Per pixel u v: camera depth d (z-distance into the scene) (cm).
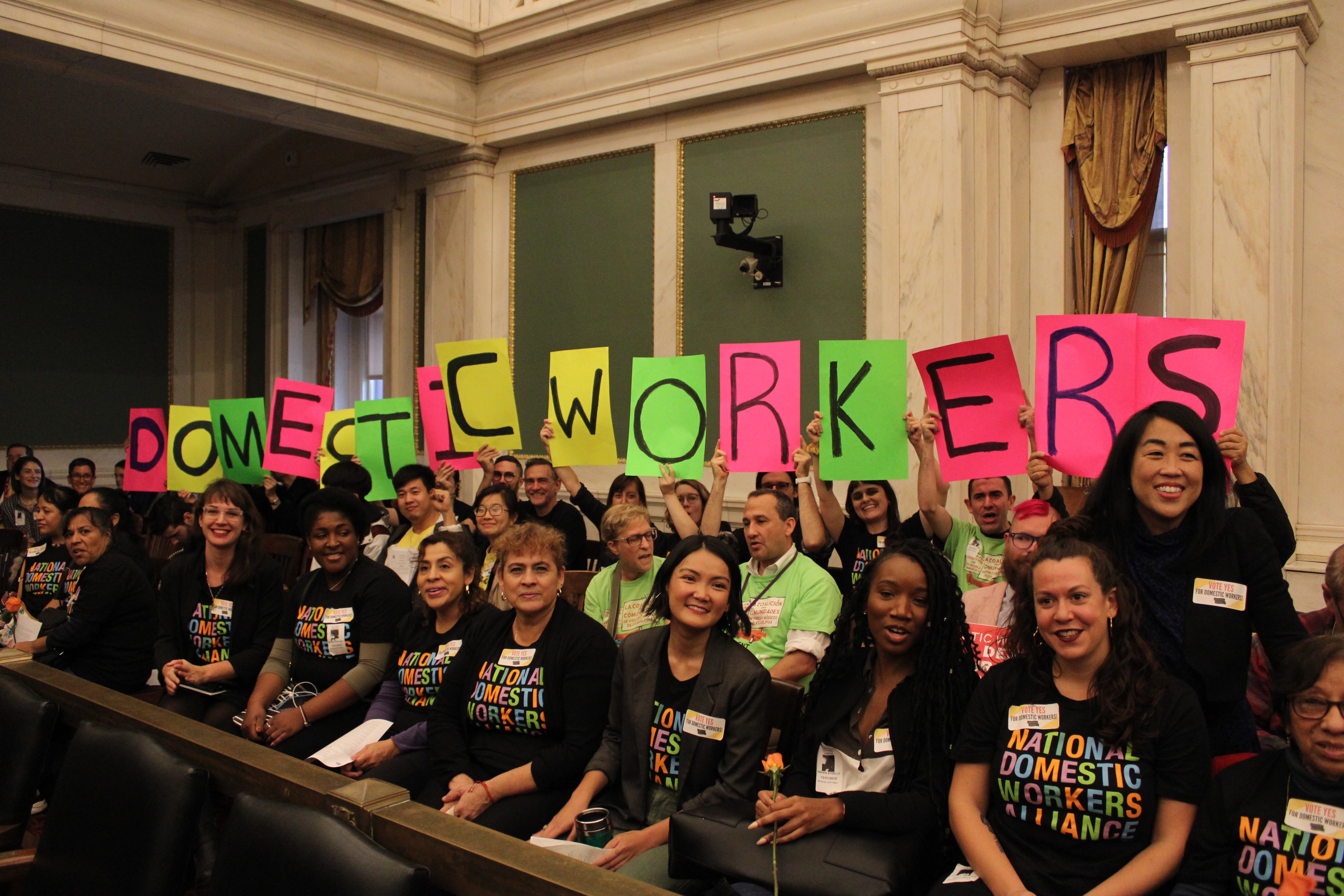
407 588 375
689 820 213
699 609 253
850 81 577
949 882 204
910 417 362
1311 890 171
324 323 952
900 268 542
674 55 629
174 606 399
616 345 690
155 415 577
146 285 999
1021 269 547
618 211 688
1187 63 498
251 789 196
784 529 337
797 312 600
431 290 787
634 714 264
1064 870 194
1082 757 194
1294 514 464
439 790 284
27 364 925
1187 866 187
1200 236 476
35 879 205
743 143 623
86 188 954
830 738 239
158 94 624
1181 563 216
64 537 411
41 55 559
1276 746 264
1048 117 546
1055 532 227
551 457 450
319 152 895
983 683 212
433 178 779
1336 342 463
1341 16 459
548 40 683
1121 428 285
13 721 235
